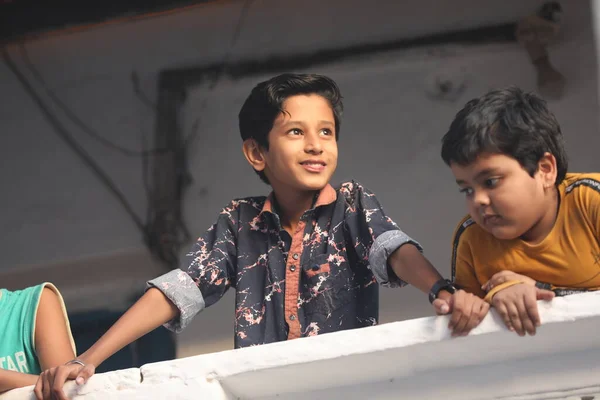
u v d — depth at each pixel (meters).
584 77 7.09
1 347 3.69
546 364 3.07
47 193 8.34
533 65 7.26
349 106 7.69
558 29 7.23
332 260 3.69
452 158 3.15
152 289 3.62
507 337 2.93
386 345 2.97
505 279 2.97
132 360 7.48
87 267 8.07
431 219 7.26
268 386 3.21
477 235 3.35
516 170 3.09
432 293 3.16
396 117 7.57
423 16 7.69
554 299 2.87
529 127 3.11
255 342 3.64
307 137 3.78
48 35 8.53
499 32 7.43
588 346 3.03
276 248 3.79
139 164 8.23
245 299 3.72
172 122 8.22
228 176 8.02
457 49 7.55
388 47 7.73
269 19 8.12
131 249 8.03
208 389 3.14
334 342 3.03
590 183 3.19
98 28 8.47
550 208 3.21
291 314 3.65
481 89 7.41
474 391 3.11
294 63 7.96
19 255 8.23
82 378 3.21
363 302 3.65
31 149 8.47
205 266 3.74
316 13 8.00
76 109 8.46
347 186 3.84
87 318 7.93
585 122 7.02
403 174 7.43
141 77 8.38
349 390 3.21
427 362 3.08
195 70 8.25
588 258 3.18
